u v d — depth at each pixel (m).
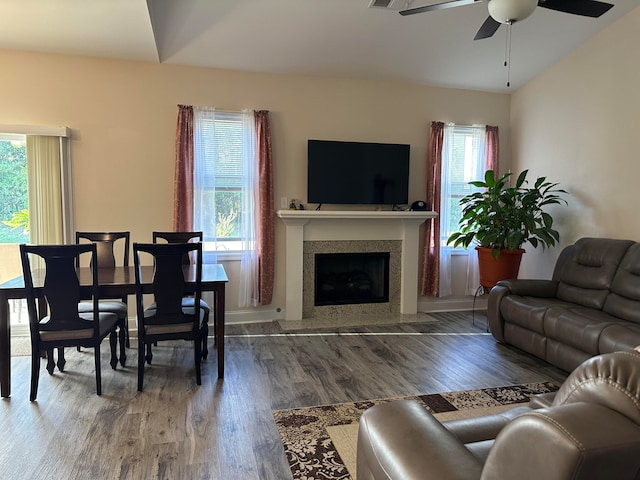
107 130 4.36
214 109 4.57
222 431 2.49
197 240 4.57
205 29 3.95
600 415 0.85
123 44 4.02
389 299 5.30
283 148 4.85
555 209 4.88
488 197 4.93
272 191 4.78
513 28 4.13
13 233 4.32
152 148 4.47
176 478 2.05
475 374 3.41
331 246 5.05
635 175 3.95
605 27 4.18
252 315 4.87
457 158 5.39
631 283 3.43
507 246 4.54
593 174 4.38
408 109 5.21
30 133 4.08
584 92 4.46
